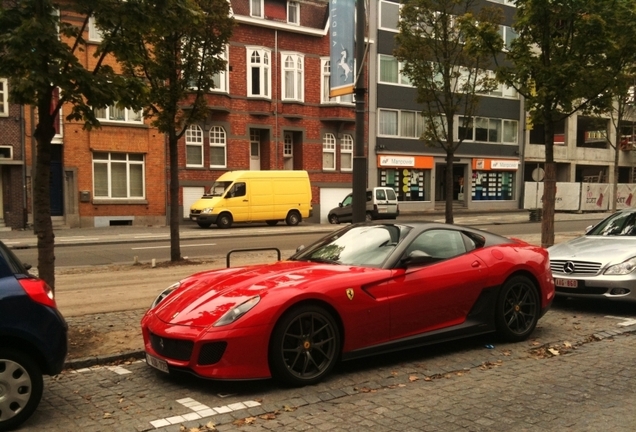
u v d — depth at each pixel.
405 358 6.02
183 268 13.34
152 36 12.09
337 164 34.72
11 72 5.84
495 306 6.44
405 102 37.06
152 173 28.56
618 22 11.17
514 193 43.41
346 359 5.33
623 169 51.34
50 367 4.36
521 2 12.06
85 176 26.78
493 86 18.58
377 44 35.97
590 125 46.06
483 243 6.64
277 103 32.56
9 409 4.17
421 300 5.77
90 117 6.44
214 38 13.14
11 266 4.39
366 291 5.43
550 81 11.45
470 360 5.95
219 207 26.42
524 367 5.73
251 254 16.27
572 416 4.42
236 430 4.18
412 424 4.27
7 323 4.15
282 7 32.81
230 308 4.91
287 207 28.48
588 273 7.99
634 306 8.70
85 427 4.25
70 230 25.14
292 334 5.02
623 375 5.46
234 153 31.14
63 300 9.24
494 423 4.29
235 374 4.75
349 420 4.36
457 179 41.72
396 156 36.69
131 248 18.28
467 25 12.57
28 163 24.94
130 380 5.34
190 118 13.84
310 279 5.30
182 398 4.84
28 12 5.91
